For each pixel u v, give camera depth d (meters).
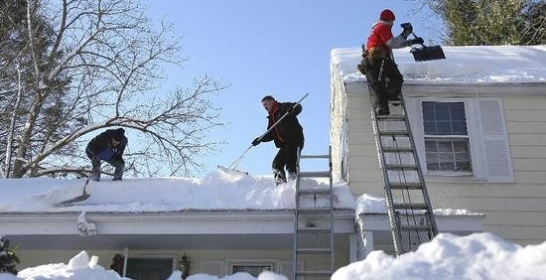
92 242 8.64
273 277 4.18
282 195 8.11
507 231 8.47
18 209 8.23
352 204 8.04
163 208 8.15
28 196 8.46
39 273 5.83
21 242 8.59
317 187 8.39
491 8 20.55
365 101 9.15
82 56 17.00
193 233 8.14
